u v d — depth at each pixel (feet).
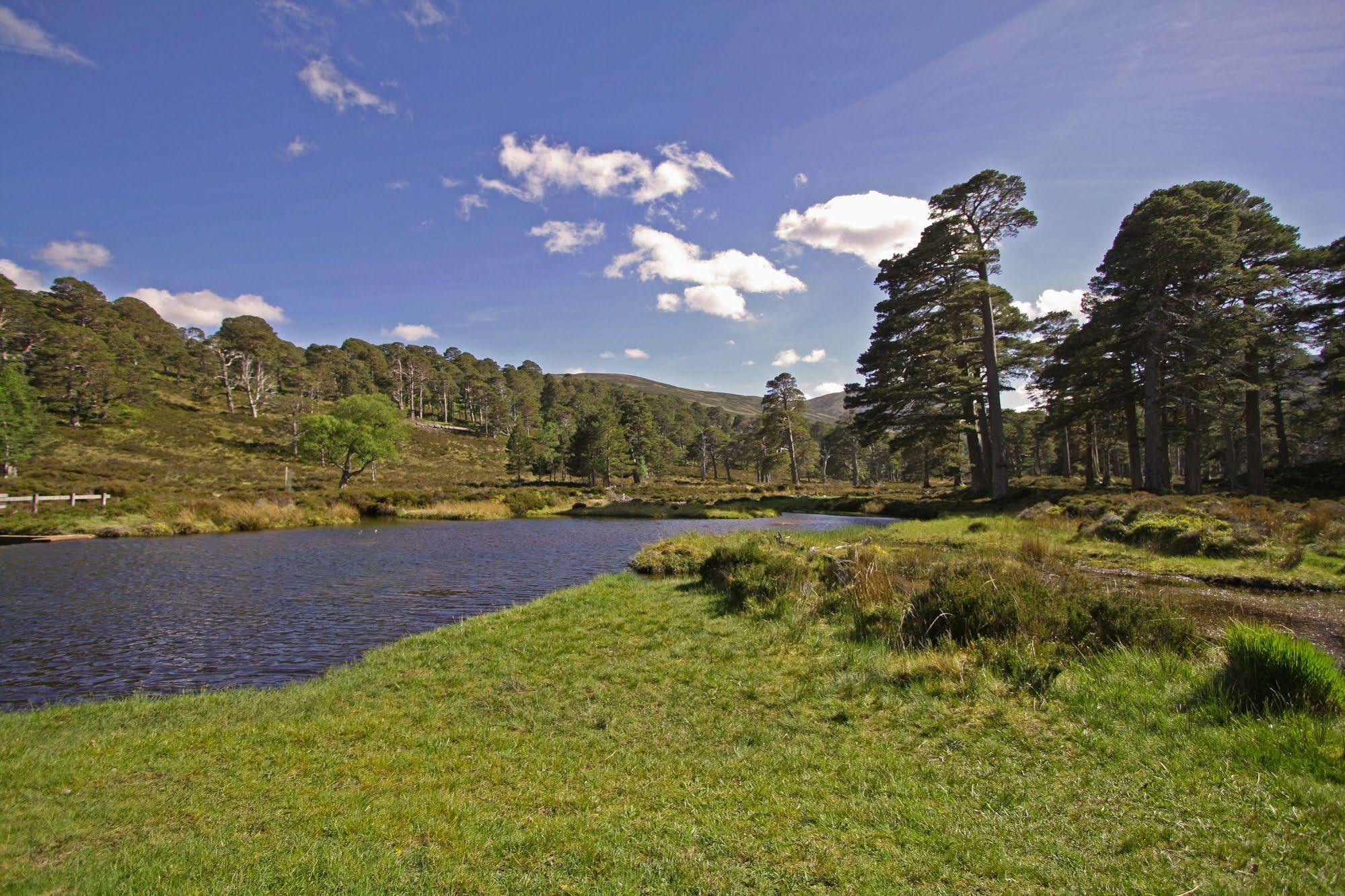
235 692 25.67
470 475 276.62
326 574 59.62
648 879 11.72
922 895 11.01
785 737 18.97
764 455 314.35
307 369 403.54
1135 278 97.55
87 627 38.75
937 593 29.45
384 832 13.64
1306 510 61.67
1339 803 12.87
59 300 311.68
